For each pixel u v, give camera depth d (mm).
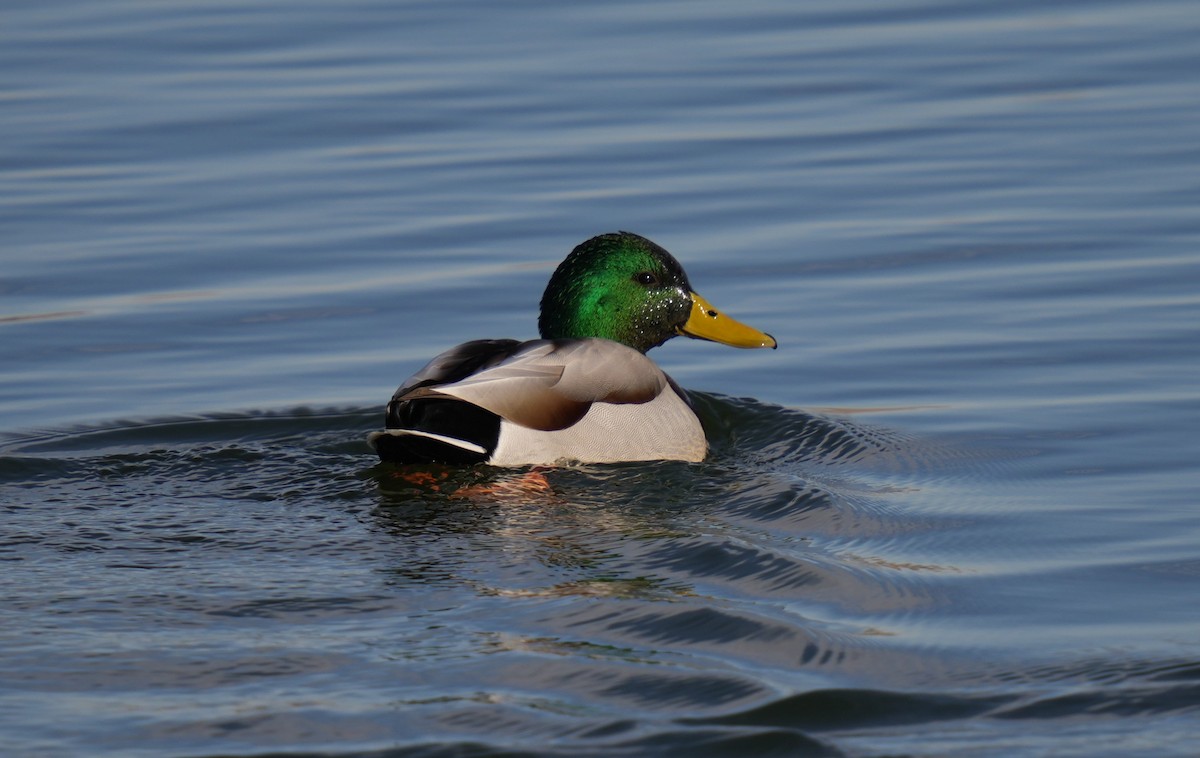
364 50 24672
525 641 8672
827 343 15133
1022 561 10141
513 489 11609
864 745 7480
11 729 7582
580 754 7363
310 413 13461
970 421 13188
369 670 8273
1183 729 7625
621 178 19500
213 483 11680
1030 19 25891
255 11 27062
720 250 17391
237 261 17125
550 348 12477
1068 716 7797
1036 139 20500
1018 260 16828
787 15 26562
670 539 10469
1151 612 9219
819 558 10109
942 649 8664
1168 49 23906
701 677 8211
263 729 7594
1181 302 15516
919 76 23172
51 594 9328
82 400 13867
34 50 24750
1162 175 18969
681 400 13055
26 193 19016
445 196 18984
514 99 22406
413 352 14969
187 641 8641
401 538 10461
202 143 20750
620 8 27109
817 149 20406
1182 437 12523
